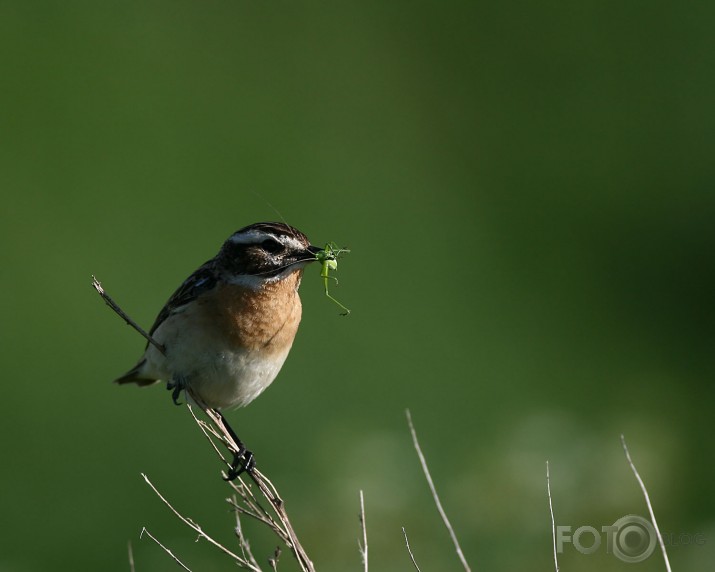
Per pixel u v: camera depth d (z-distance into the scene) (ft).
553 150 70.03
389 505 31.27
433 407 51.78
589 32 77.36
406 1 78.38
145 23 71.05
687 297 62.90
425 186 65.16
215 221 59.98
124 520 41.68
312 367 51.96
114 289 53.93
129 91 66.44
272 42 72.64
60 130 62.28
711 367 58.65
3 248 55.11
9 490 43.37
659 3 78.13
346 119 68.54
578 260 64.39
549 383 55.93
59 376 48.91
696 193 68.13
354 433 34.24
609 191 68.08
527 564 30.73
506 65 75.36
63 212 57.82
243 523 34.14
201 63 69.62
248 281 27.89
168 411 46.19
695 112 72.18
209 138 64.95
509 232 64.95
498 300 60.34
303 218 61.46
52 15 69.46
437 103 71.26
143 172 61.41
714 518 41.24
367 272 58.95
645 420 38.45
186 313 27.84
